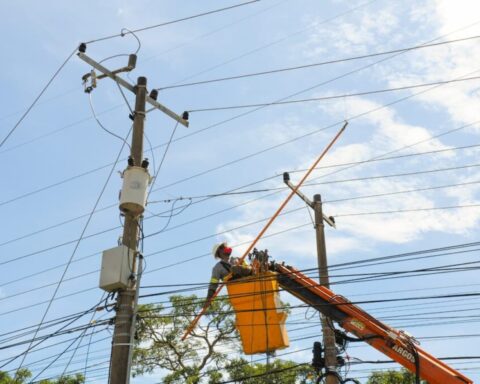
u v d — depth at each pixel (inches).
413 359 402.9
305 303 440.5
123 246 398.9
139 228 418.9
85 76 454.9
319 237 593.9
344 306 430.6
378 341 414.9
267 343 413.7
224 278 436.5
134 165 427.5
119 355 372.5
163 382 745.0
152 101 461.1
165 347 759.1
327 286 563.2
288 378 744.3
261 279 427.5
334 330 434.6
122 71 460.1
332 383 474.6
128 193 410.6
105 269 394.3
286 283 441.4
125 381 365.7
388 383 737.0
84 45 453.7
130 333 381.7
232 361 759.1
